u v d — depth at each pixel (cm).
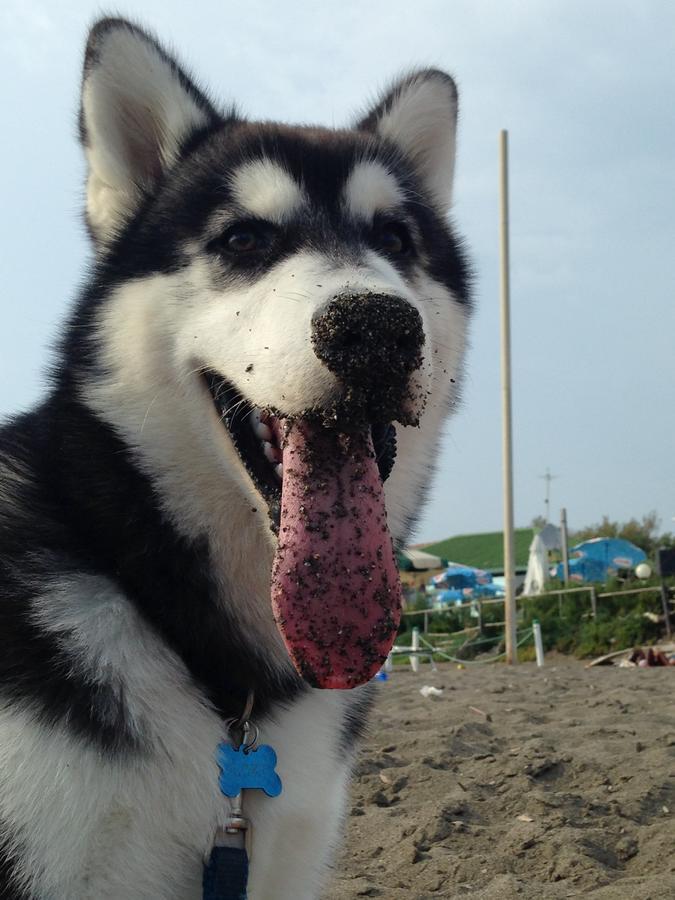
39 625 45
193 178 57
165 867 43
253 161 57
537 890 66
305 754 48
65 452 51
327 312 45
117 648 45
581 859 71
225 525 50
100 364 52
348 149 60
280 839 47
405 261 61
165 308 53
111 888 42
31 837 41
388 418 46
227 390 51
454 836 79
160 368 52
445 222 70
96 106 58
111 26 58
